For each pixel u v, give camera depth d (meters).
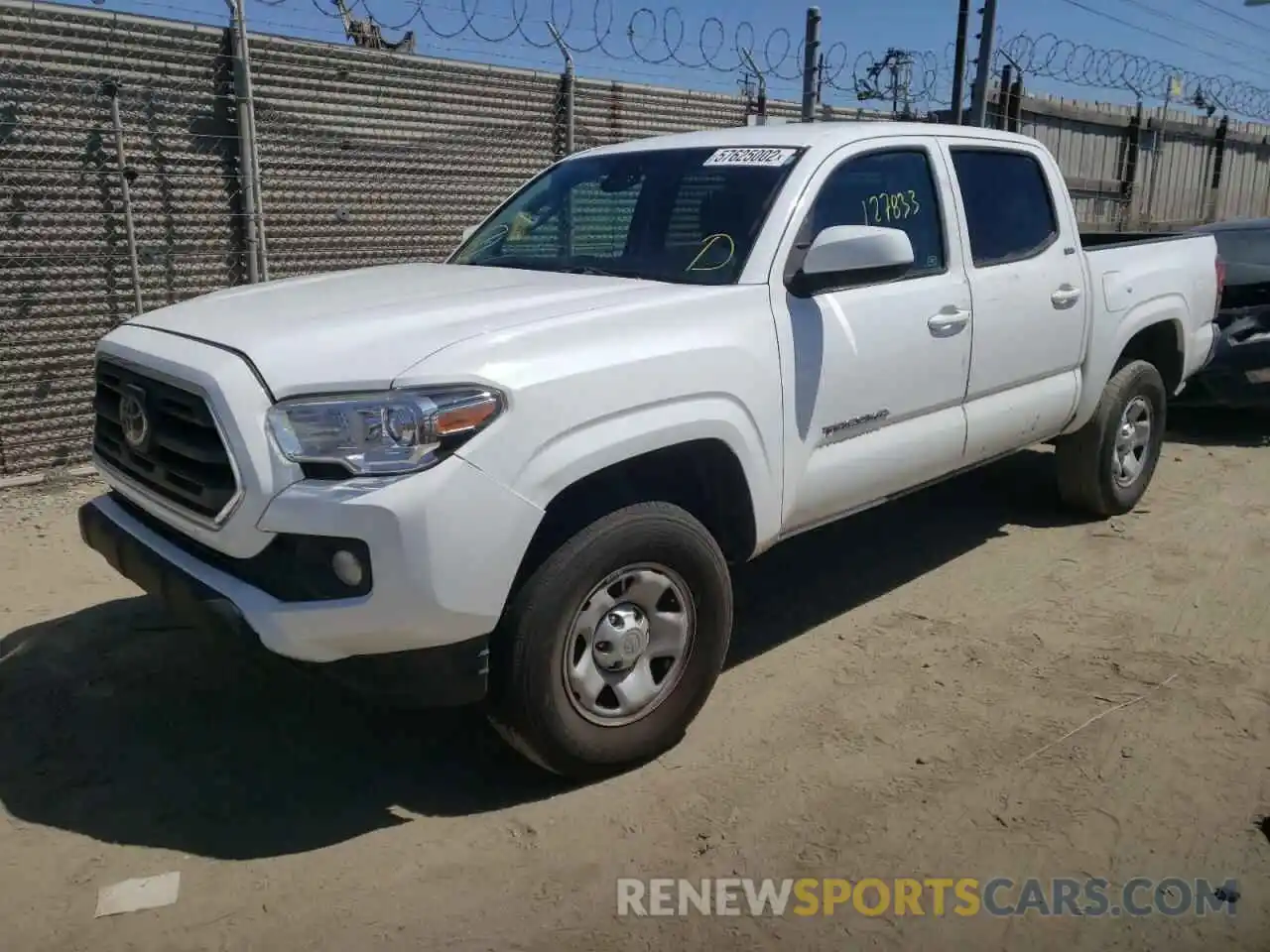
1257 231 8.48
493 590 2.87
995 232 4.77
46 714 3.79
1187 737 3.67
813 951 2.68
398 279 3.92
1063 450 5.78
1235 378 7.75
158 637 4.40
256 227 7.08
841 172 4.07
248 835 3.13
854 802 3.29
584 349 3.09
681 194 4.10
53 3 6.13
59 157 6.26
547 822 3.20
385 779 3.42
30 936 2.69
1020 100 13.19
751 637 4.50
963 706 3.88
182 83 6.69
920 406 4.29
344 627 2.78
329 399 2.80
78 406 6.58
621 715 3.35
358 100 7.58
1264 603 4.84
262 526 2.81
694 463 3.51
